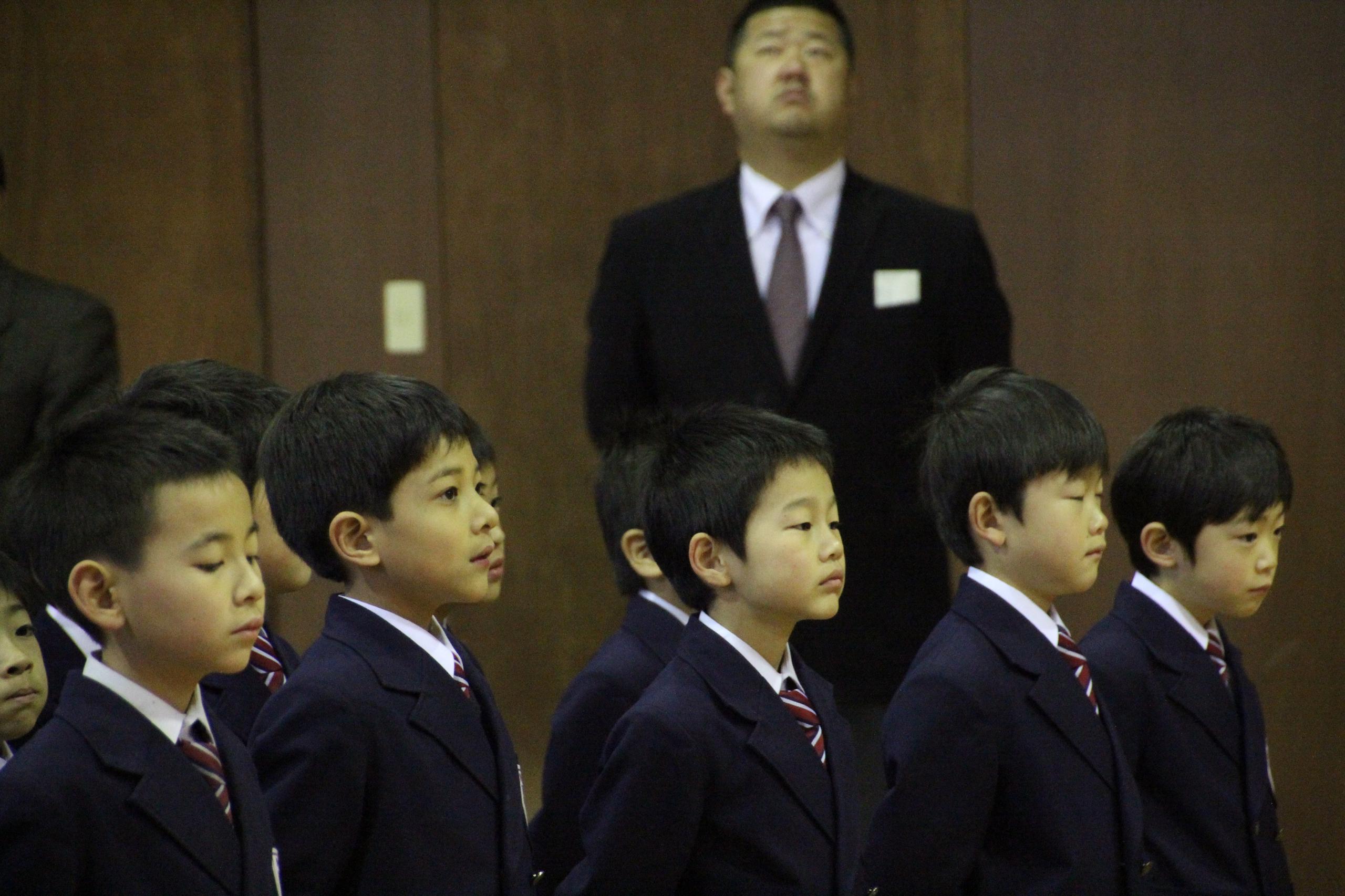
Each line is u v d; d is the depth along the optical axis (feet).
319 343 49.73
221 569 18.48
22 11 49.06
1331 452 46.14
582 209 49.21
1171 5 46.57
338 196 49.39
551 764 26.78
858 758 38.45
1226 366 46.83
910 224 39.78
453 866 20.84
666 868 21.36
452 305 49.44
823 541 22.45
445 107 49.01
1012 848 23.25
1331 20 45.73
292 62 49.16
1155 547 27.27
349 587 22.26
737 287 39.68
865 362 39.11
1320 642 46.03
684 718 21.66
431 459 21.47
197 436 18.72
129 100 49.26
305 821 20.12
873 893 22.77
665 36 48.78
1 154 43.80
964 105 47.80
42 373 36.32
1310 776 45.75
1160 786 26.43
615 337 40.86
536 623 49.78
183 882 18.04
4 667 21.34
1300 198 46.16
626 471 29.94
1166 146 46.83
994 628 23.81
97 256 49.62
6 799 17.39
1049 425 23.84
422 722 21.16
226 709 24.20
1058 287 47.67
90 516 18.22
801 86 39.45
